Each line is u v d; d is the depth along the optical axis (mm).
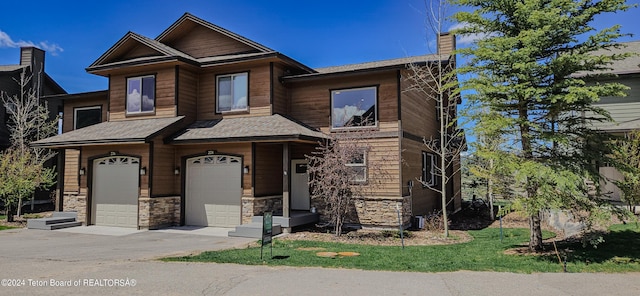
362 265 8312
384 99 14805
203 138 14305
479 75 9672
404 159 14750
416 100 16828
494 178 10344
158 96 16250
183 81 16188
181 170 15477
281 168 15938
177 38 18047
